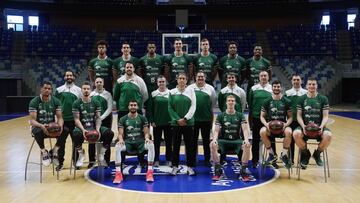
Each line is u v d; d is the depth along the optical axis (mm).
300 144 5453
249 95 6387
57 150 5699
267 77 6211
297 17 21922
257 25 21953
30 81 17516
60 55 19297
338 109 16875
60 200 4375
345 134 9766
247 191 4762
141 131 5598
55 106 5699
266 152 6289
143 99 6242
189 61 6871
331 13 22484
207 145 6320
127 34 20594
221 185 5070
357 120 12977
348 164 6305
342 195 4555
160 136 6379
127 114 5773
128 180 5371
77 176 5629
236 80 6867
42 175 5660
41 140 5398
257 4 20375
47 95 5637
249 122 6449
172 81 6789
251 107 6285
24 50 19031
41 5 20328
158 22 22188
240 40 20188
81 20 21922
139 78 6188
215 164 5406
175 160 5719
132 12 21031
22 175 5652
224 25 21969
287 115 5852
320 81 18062
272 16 21922
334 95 18500
